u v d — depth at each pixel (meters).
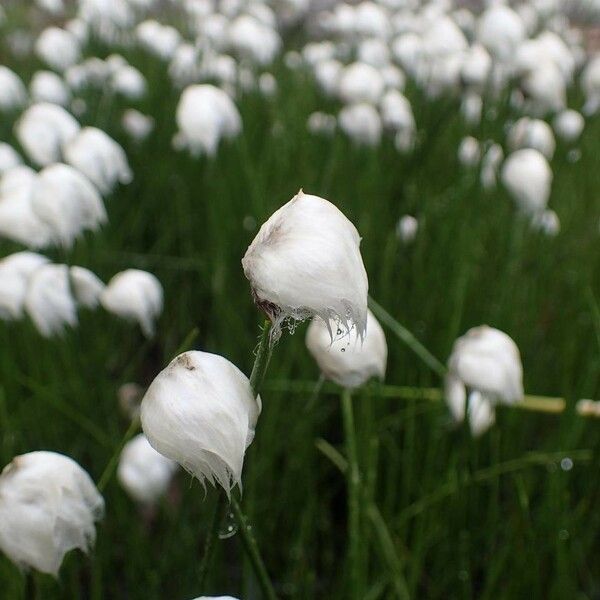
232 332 0.69
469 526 0.53
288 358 0.59
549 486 0.51
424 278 0.70
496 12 0.81
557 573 0.48
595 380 0.62
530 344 0.68
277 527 0.58
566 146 1.03
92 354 0.63
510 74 0.73
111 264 0.80
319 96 1.14
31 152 0.66
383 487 0.59
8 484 0.33
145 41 1.31
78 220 0.46
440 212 0.78
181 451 0.29
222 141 0.89
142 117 1.00
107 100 1.05
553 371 0.69
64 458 0.33
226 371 0.29
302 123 0.99
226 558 0.57
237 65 1.13
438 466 0.57
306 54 1.33
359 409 0.60
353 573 0.43
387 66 1.19
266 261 0.28
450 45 1.08
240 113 1.03
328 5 1.85
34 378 0.60
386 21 1.36
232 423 0.29
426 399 0.59
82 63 1.26
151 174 0.93
